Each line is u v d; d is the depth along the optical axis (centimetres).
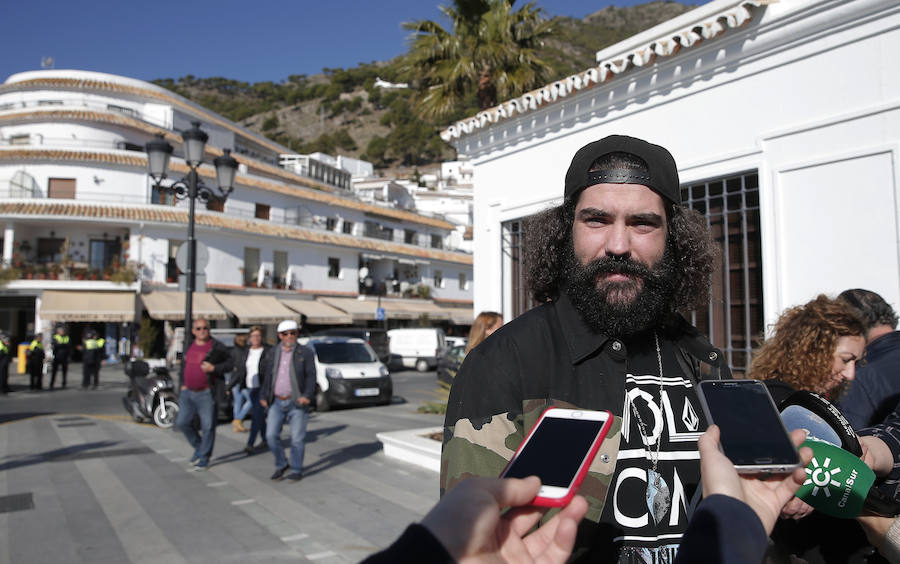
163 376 1150
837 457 155
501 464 115
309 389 675
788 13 443
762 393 115
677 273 154
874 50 412
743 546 82
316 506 567
